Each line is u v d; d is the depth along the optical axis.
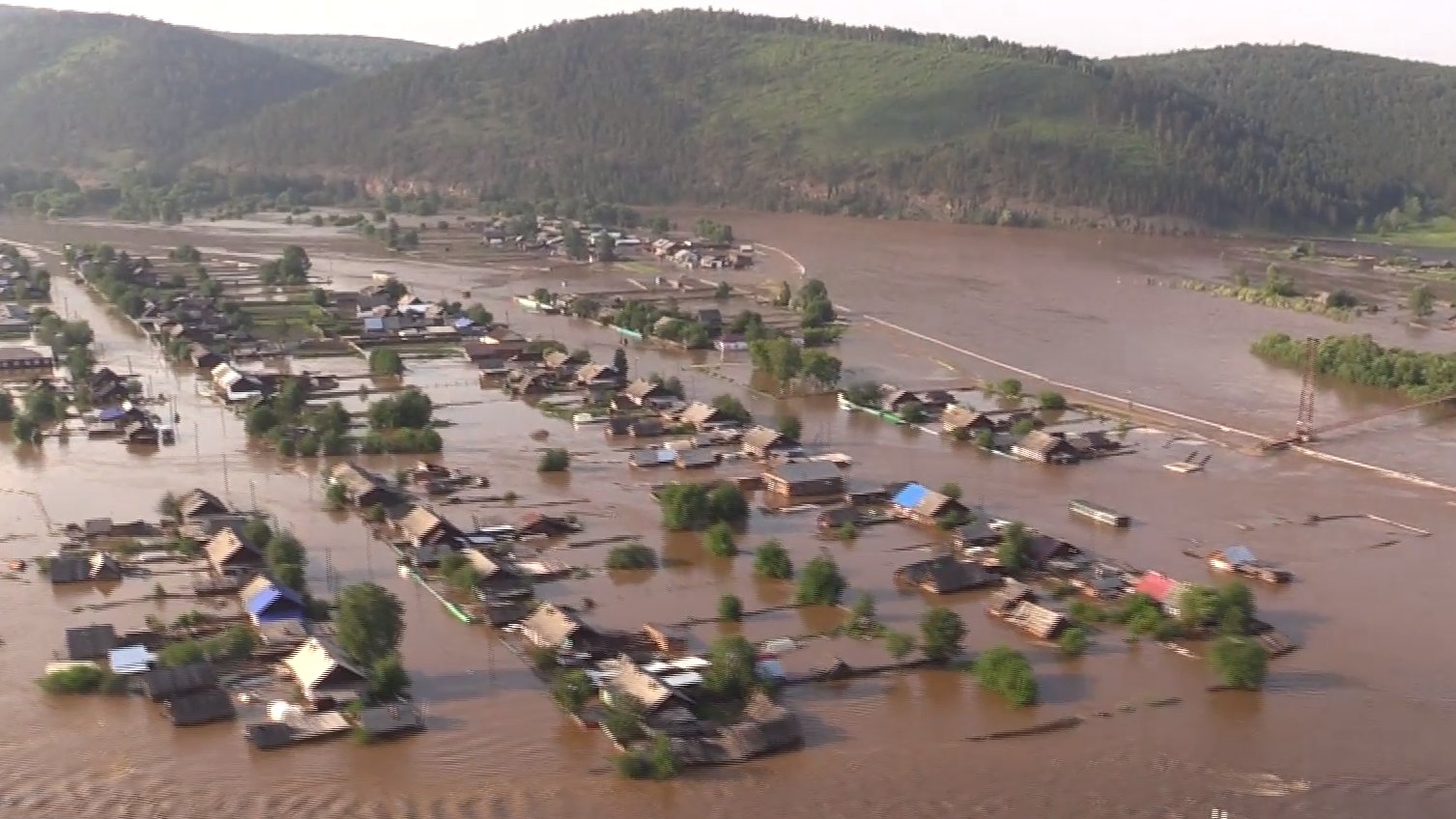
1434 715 71.25
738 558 92.44
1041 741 68.12
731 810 61.44
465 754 65.81
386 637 73.62
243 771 63.94
